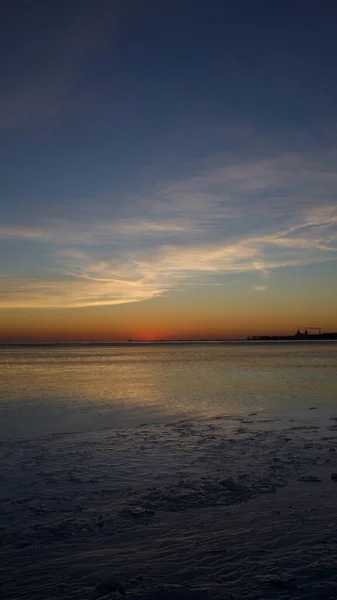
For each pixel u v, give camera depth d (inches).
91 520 272.5
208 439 490.6
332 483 331.6
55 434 528.4
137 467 386.9
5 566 217.8
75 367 1779.0
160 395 859.4
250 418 613.3
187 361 2145.7
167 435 516.1
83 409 702.5
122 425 579.5
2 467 390.6
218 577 202.4
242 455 419.5
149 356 2950.3
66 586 198.1
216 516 274.7
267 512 278.4
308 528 252.4
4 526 265.1
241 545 233.8
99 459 415.5
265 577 200.7
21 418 629.9
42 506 296.8
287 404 731.4
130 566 214.8
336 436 492.1
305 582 195.8
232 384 1040.8
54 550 233.9
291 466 378.6
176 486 333.4
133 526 262.7
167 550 231.0
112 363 2070.6
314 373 1310.3
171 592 190.4
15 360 2490.2
